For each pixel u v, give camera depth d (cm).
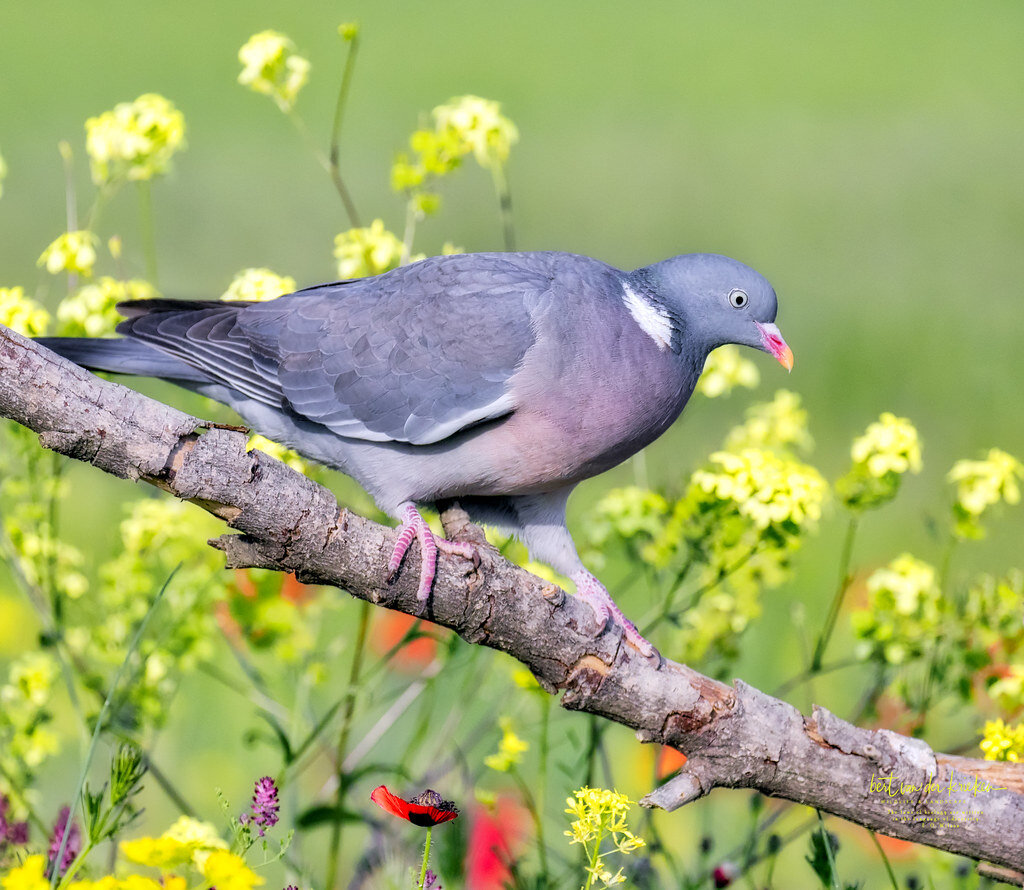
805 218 2941
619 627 782
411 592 748
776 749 755
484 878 895
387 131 3472
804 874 988
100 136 989
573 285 865
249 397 907
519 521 921
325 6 5238
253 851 909
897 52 4766
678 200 3042
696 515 924
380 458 880
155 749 1077
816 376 2080
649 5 5628
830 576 1391
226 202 2808
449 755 1008
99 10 4997
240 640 1046
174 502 984
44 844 870
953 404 1969
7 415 701
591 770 859
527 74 4353
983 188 3175
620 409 850
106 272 2200
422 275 889
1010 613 916
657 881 852
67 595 975
